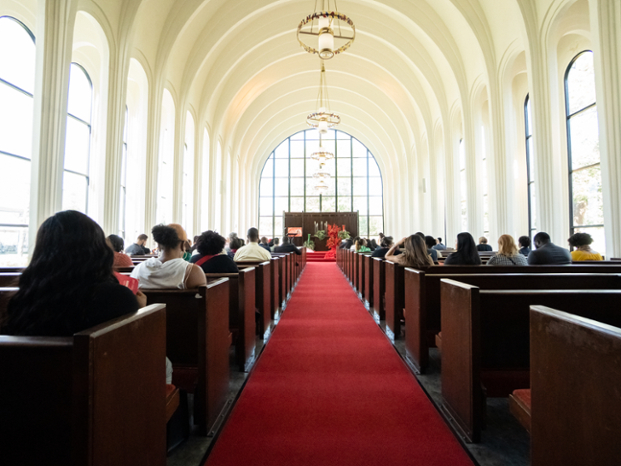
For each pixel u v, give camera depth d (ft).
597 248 24.95
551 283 9.63
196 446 6.57
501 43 28.76
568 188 27.63
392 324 13.30
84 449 3.18
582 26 23.52
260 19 39.83
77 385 3.18
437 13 34.65
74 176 26.91
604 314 6.68
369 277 18.97
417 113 52.75
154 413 4.63
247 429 7.15
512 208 29.17
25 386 3.37
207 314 7.02
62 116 17.65
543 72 23.62
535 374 4.51
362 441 6.74
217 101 46.80
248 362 10.77
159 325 4.78
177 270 8.20
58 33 17.31
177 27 29.09
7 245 20.56
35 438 3.40
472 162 35.04
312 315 17.10
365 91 58.65
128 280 6.17
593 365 3.48
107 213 22.40
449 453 6.38
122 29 22.90
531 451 4.63
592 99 25.31
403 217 64.03
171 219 33.65
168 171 34.09
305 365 10.59
